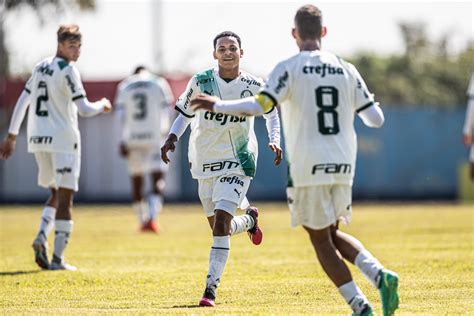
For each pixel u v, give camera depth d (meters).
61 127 32.34
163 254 39.16
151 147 52.84
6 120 100.69
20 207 89.44
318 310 23.25
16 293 27.52
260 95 20.31
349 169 20.66
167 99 53.25
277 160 26.25
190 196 97.81
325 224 20.50
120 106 53.06
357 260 20.45
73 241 46.31
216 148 25.80
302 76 20.50
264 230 52.19
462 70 148.75
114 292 27.53
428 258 35.41
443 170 99.25
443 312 22.73
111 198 99.50
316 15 21.11
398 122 99.00
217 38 26.25
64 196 32.81
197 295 26.86
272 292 26.95
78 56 32.69
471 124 51.41
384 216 64.12
